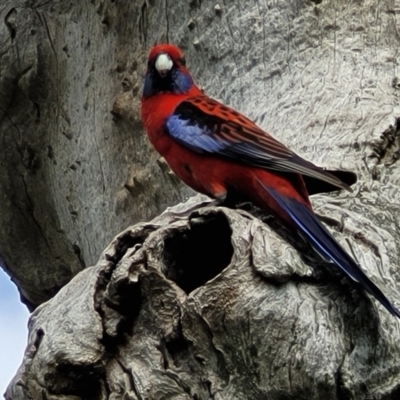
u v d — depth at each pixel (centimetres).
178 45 1127
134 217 1154
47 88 1285
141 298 788
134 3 1177
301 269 759
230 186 894
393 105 970
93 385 795
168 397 770
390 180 912
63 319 803
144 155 1148
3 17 1305
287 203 834
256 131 891
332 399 743
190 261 812
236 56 1072
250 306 749
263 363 751
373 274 800
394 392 747
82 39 1248
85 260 1259
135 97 1163
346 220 839
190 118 930
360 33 1041
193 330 764
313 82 1014
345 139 939
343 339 752
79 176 1244
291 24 1057
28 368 806
